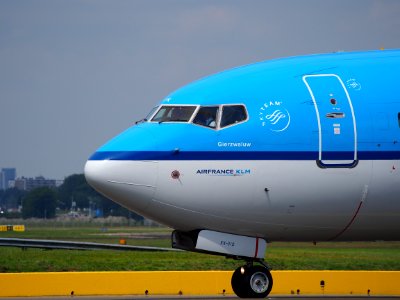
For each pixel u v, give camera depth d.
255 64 74.50
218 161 69.81
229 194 69.94
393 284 83.50
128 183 69.44
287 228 72.00
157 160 69.50
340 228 72.69
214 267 101.00
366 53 75.00
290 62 73.94
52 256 111.81
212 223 71.06
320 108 71.06
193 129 70.31
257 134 70.25
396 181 71.12
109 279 80.31
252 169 69.94
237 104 70.94
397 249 149.00
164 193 69.62
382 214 72.00
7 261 103.62
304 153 70.31
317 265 104.00
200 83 72.88
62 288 79.44
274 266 102.25
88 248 129.12
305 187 70.44
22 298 77.62
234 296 79.50
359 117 71.19
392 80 72.62
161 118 71.44
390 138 71.06
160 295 80.44
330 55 74.94
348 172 70.62
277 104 71.06
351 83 72.25
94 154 71.06
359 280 83.50
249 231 71.88
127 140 70.44
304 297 78.81
